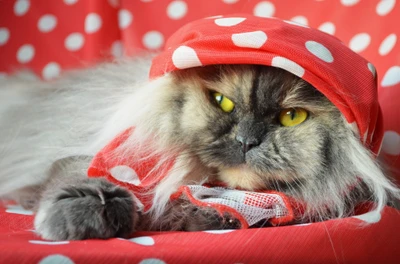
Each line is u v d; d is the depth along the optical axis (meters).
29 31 0.69
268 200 0.45
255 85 0.45
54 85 0.60
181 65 0.45
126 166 0.46
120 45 0.68
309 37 0.45
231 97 0.45
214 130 0.45
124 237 0.42
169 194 0.47
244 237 0.40
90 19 0.67
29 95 0.60
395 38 0.57
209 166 0.47
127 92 0.50
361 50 0.60
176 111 0.47
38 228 0.42
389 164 0.54
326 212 0.47
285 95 0.45
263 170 0.45
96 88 0.54
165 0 0.68
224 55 0.44
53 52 0.69
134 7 0.68
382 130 0.48
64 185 0.45
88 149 0.48
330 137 0.46
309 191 0.46
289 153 0.45
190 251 0.39
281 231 0.41
